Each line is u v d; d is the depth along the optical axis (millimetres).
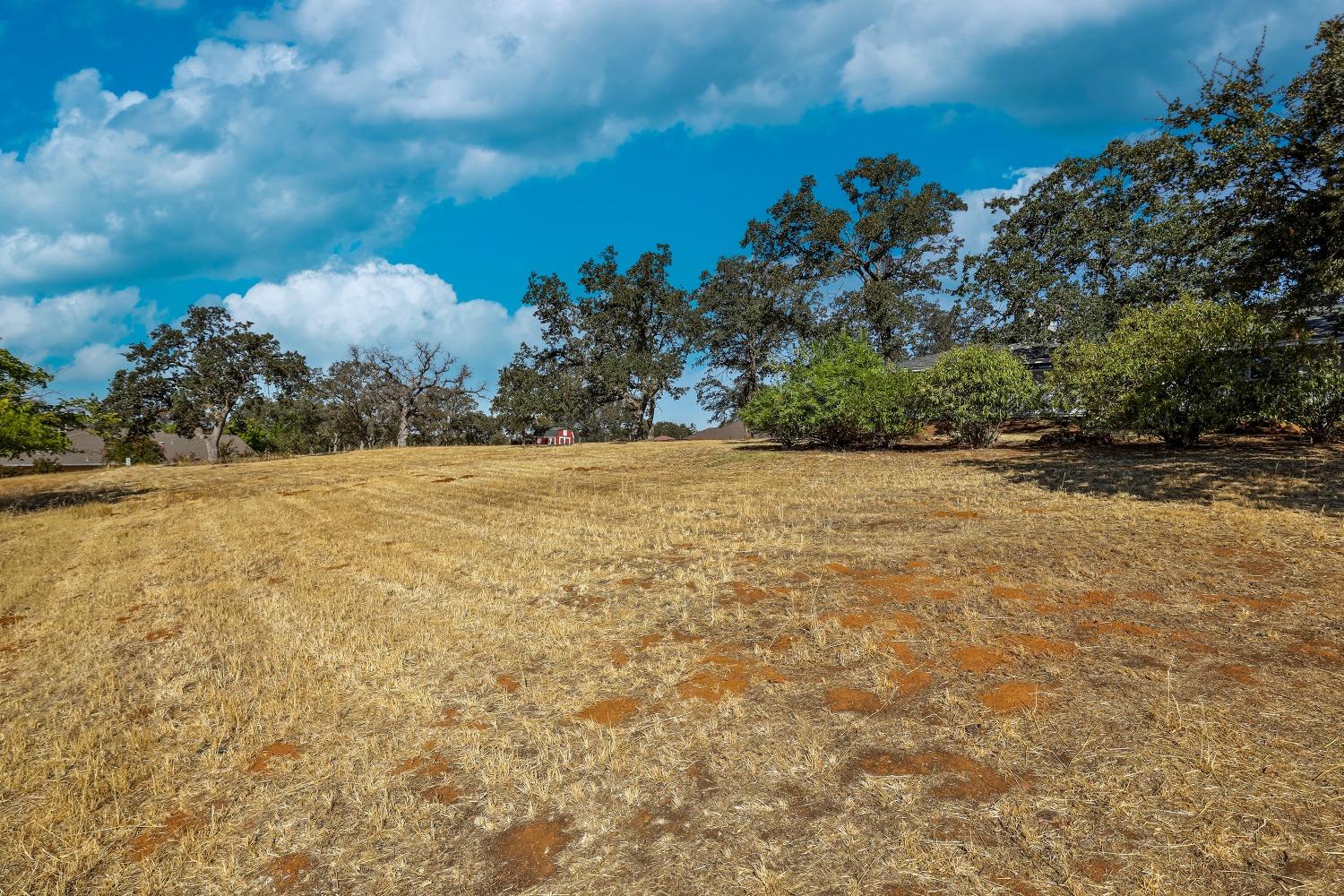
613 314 40344
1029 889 2191
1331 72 8562
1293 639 3822
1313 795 2506
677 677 4043
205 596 6938
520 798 2979
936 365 16688
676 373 38781
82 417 17609
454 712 3867
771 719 3445
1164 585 4852
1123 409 13188
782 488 11359
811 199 35594
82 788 3324
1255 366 12352
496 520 10523
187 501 16453
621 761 3178
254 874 2646
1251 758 2750
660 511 10016
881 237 35969
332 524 11305
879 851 2432
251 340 48062
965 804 2648
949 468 12398
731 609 5184
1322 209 8977
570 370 42688
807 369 18344
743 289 38188
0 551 10398
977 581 5266
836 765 2992
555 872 2502
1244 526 6223
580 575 6605
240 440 62000
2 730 4086
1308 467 9305
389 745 3555
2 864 2791
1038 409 15859
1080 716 3189
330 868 2643
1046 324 24297
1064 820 2502
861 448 17656
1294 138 9125
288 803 3113
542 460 23141
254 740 3729
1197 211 10906
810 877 2332
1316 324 15414
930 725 3248
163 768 3488
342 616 5844
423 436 61062
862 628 4508
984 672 3734
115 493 19297
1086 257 24844
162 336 46094
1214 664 3598
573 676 4211
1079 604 4621
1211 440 13555
